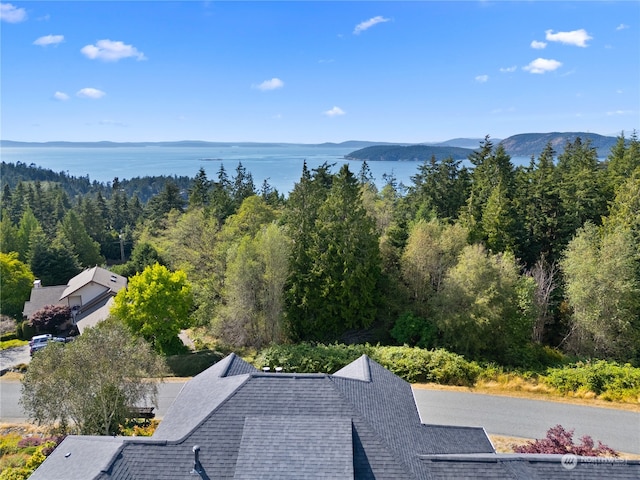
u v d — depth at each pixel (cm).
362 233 4006
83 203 9925
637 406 2722
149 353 2389
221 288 4488
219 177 8544
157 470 1374
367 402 1617
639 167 5316
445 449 1551
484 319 3406
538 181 5388
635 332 3478
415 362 3186
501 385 3022
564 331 4081
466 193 5925
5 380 3459
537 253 4734
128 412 2295
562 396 2886
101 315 4844
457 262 3944
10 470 2023
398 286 4091
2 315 5891
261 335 3969
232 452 1409
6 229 7600
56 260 7162
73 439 1594
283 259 3891
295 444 1371
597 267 3525
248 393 1580
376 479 1329
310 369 3253
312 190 4875
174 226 6756
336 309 3938
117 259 9356
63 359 2119
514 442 2314
